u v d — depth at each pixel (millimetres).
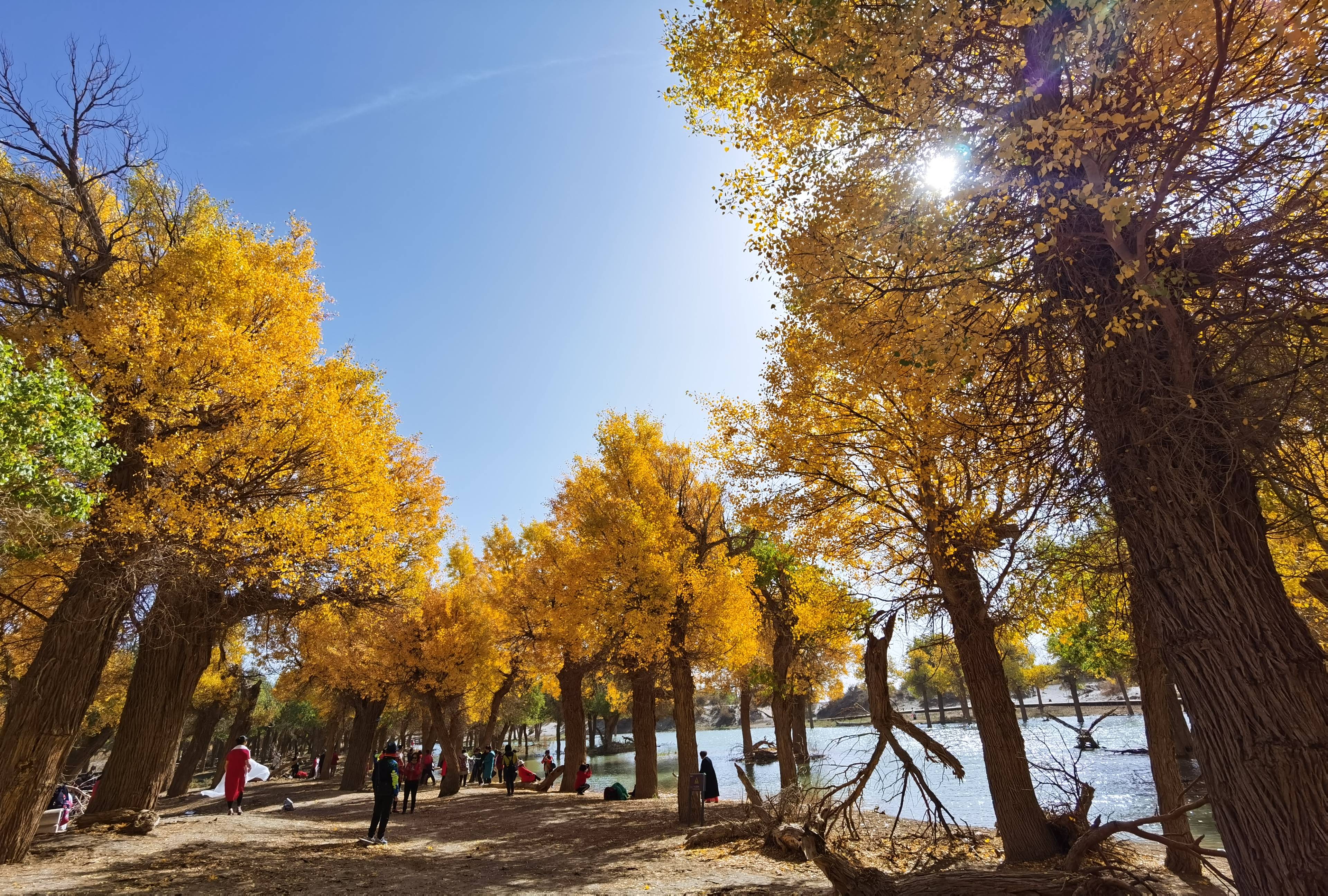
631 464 14508
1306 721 2912
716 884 7441
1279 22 3164
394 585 12875
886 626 7633
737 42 5633
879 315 5090
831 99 5070
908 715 63062
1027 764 7648
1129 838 10414
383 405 13188
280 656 16312
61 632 8039
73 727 8047
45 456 6227
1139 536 3531
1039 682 44938
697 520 15617
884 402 7797
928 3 3900
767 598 17172
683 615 13375
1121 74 3705
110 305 8789
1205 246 3561
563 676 20406
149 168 10812
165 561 8297
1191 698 3248
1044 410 4492
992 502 6949
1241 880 3012
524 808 16188
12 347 5781
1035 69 4035
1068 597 7355
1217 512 3250
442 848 10641
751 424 9688
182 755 27078
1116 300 3629
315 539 9422
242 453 9133
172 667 11289
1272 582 3209
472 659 20781
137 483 8875
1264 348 3334
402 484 13375
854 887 4906
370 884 7590
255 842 10250
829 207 4980
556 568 16766
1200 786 13203
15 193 9727
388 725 40000
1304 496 3480
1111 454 3648
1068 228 3881
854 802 8133
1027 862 7148
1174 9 3275
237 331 9148
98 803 10539
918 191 4422
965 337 4160
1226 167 3654
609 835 11453
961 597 7961
